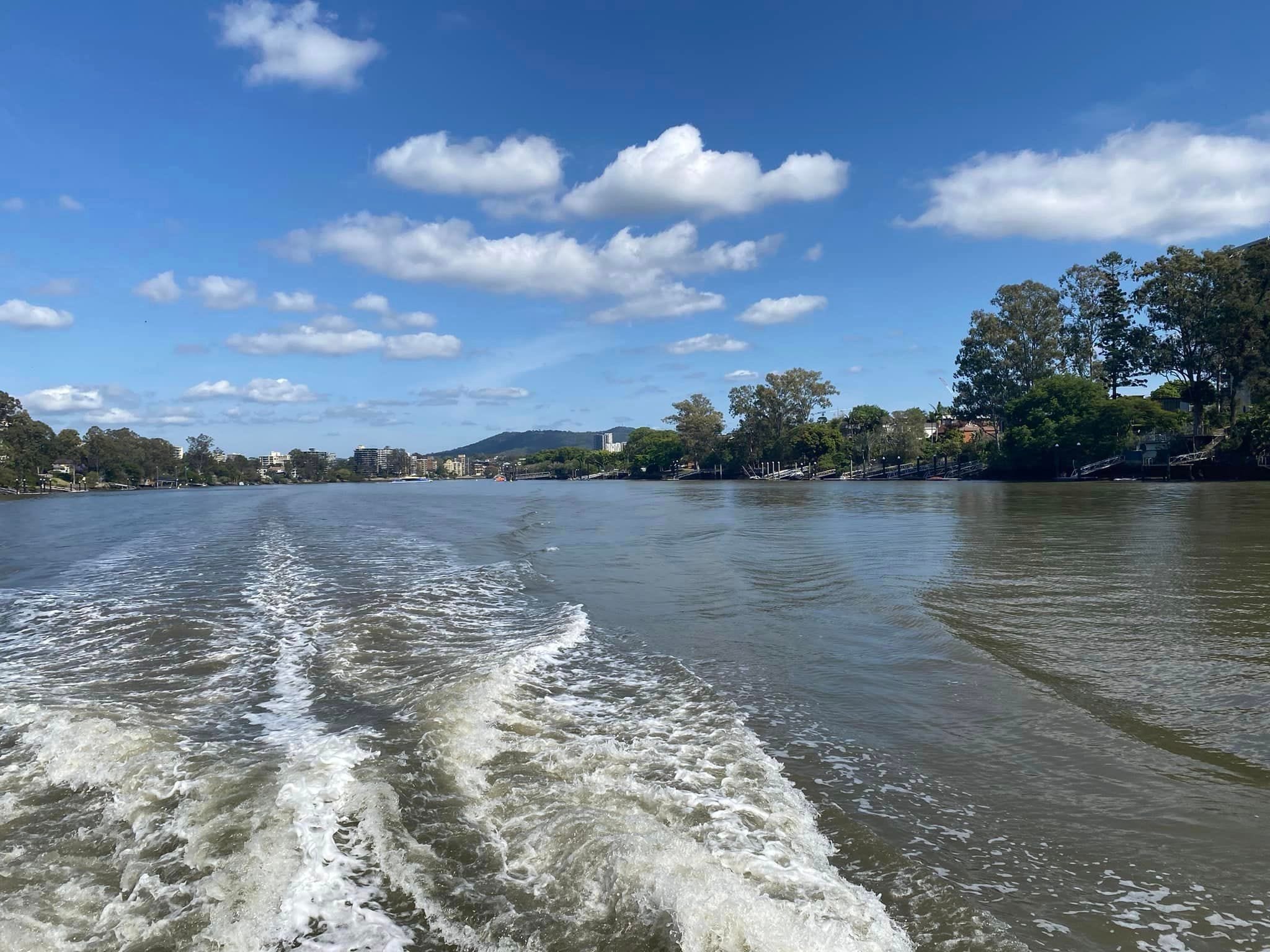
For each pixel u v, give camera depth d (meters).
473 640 10.57
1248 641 9.91
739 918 3.92
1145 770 6.05
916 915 4.11
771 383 138.38
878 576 16.05
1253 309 74.12
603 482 166.38
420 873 4.37
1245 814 5.30
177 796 5.38
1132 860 4.72
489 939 3.80
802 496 63.00
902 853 4.79
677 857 4.45
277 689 8.24
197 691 8.17
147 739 6.51
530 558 20.16
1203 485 62.78
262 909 4.04
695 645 10.40
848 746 6.64
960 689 8.23
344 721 7.07
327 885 4.26
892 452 117.62
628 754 6.38
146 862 4.50
